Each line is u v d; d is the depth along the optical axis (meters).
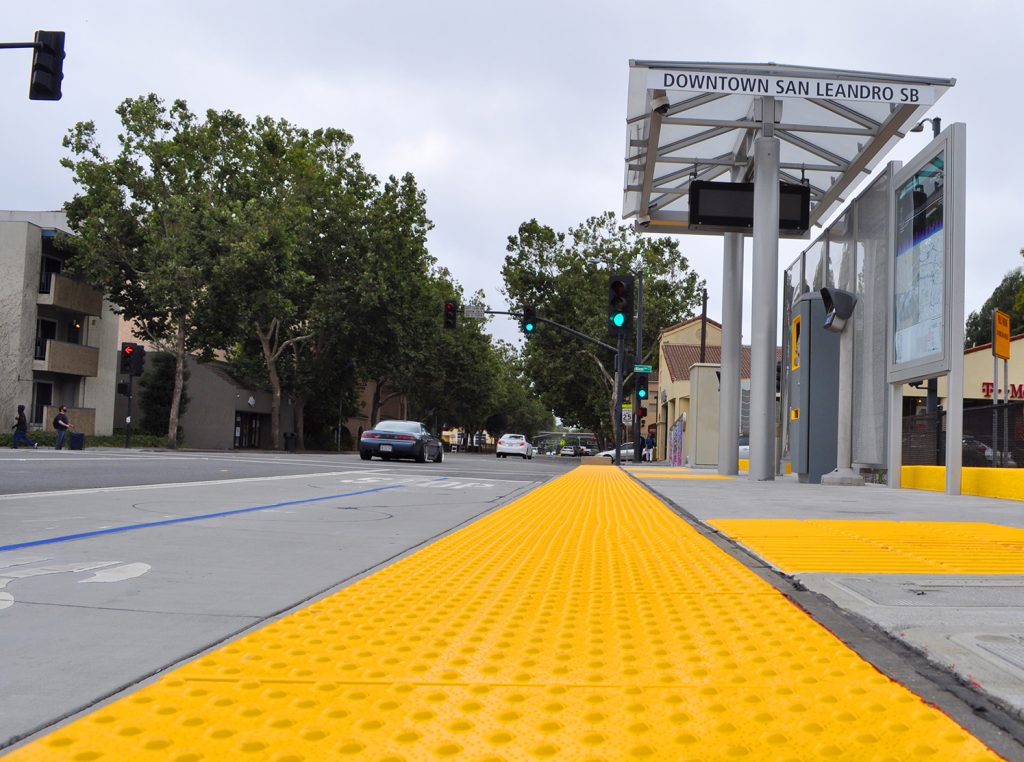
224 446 49.91
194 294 37.94
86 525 7.45
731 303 19.86
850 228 17.28
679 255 61.22
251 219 39.03
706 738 2.31
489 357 80.06
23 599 4.38
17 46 15.69
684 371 54.88
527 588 4.72
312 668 3.03
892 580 4.75
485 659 3.17
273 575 5.27
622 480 18.69
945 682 2.88
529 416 125.44
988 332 66.81
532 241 57.69
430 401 75.31
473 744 2.28
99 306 42.19
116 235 38.81
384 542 7.04
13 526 7.30
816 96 14.62
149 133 38.94
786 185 17.80
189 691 2.75
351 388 58.59
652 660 3.14
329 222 48.44
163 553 6.04
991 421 13.60
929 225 13.35
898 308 14.63
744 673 2.95
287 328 51.03
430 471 21.88
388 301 49.91
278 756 2.19
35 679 3.03
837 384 16.58
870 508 9.97
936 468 14.02
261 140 44.50
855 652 3.23
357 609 4.11
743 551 6.20
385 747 2.26
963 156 12.49
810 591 4.53
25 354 37.62
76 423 39.88
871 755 2.19
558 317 57.66
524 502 11.59
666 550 6.32
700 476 20.16
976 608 3.97
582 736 2.34
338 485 14.47
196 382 50.34
